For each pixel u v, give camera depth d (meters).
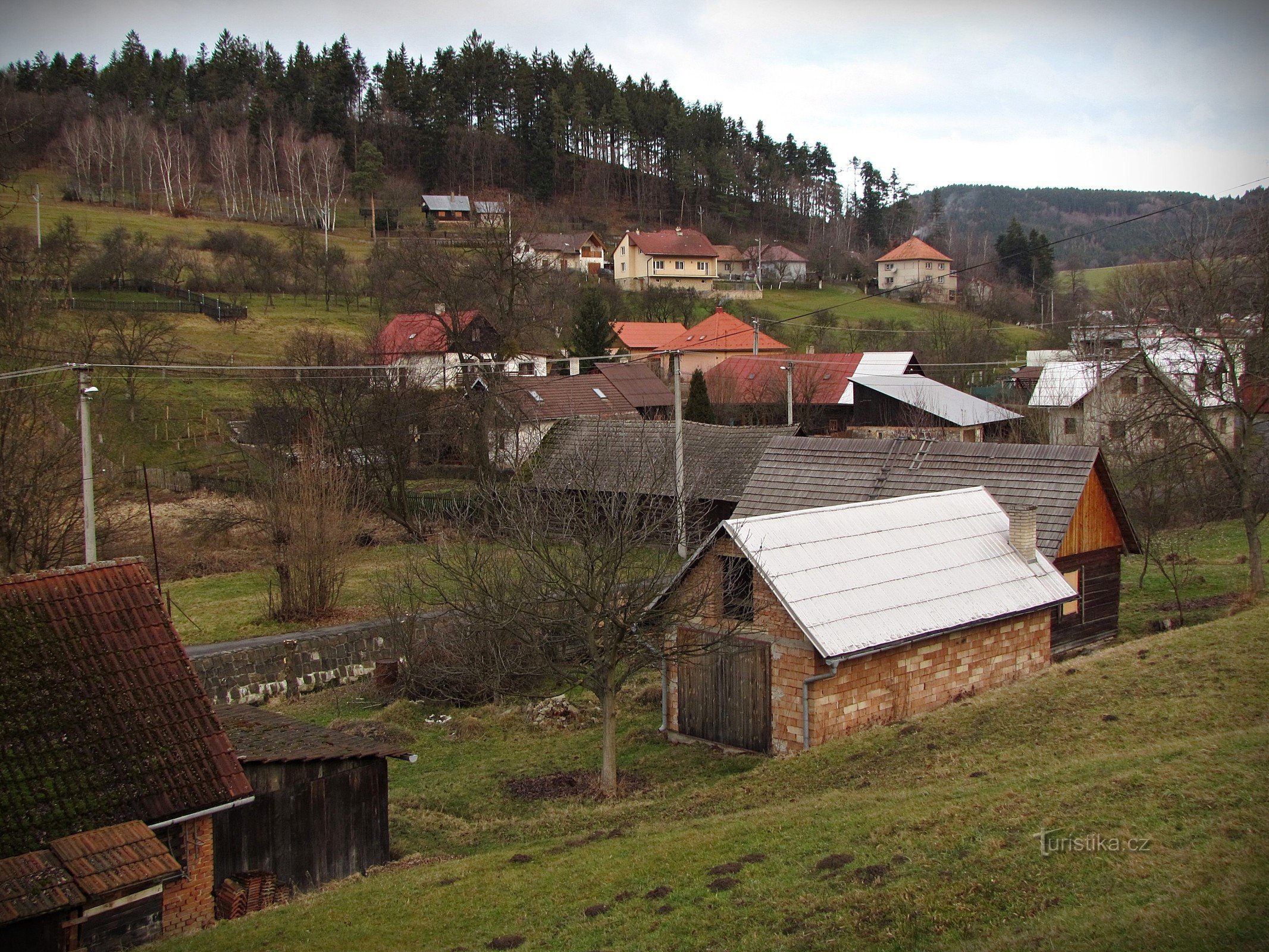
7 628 14.62
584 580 19.25
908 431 50.75
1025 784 13.72
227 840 15.04
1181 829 11.07
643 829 15.77
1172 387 31.70
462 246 57.56
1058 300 104.88
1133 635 27.17
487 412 47.62
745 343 81.62
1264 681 16.78
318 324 78.94
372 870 16.11
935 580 21.14
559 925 12.16
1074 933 9.30
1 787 12.82
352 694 28.95
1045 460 26.28
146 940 12.80
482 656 24.94
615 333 82.25
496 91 160.88
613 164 161.25
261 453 43.09
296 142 131.12
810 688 18.80
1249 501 28.75
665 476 26.38
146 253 81.38
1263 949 8.43
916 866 11.55
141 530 42.31
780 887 11.89
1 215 31.98
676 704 22.17
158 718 14.47
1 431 30.28
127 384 56.41
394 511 46.91
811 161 184.38
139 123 125.44
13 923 11.38
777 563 19.69
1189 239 31.62
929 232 180.25
